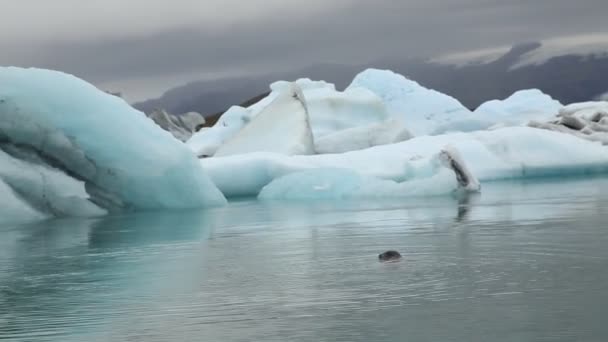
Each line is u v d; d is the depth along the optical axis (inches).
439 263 382.0
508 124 1740.9
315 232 550.6
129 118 826.8
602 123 1411.2
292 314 289.0
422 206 727.7
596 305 277.3
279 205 842.2
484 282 328.2
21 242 569.0
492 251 412.5
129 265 429.1
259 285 348.2
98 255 479.2
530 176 1136.2
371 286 332.2
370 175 1016.9
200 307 308.0
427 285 328.2
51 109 784.3
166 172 831.1
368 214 671.8
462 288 318.3
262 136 1320.1
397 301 300.8
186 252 474.9
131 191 829.2
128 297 334.6
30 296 347.3
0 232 655.1
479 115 1932.8
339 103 1603.1
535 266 359.6
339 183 935.7
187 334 268.7
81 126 794.8
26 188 774.5
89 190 824.3
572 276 331.0
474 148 1130.7
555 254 390.9
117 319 294.0
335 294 319.9
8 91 772.6
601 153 1166.3
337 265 393.1
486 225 538.3
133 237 573.6
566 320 259.8
